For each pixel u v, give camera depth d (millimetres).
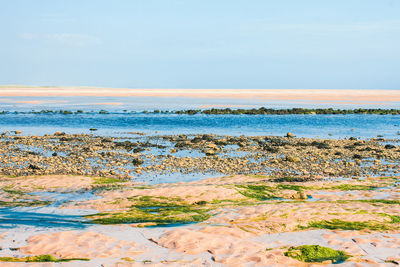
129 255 11555
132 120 59844
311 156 30547
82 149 33375
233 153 31938
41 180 21469
